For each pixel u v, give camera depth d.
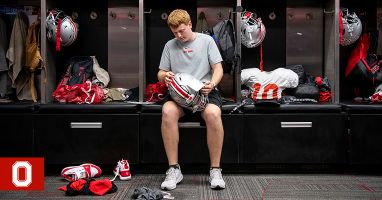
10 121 2.86
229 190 2.51
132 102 3.05
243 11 3.26
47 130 2.87
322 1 3.44
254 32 3.19
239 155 2.88
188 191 2.49
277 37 3.46
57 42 3.04
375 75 3.20
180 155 2.87
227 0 3.40
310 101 3.08
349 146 2.86
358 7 3.46
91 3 3.46
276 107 2.86
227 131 2.87
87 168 2.76
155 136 2.87
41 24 3.01
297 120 2.86
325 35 3.36
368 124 2.84
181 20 2.62
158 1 3.44
